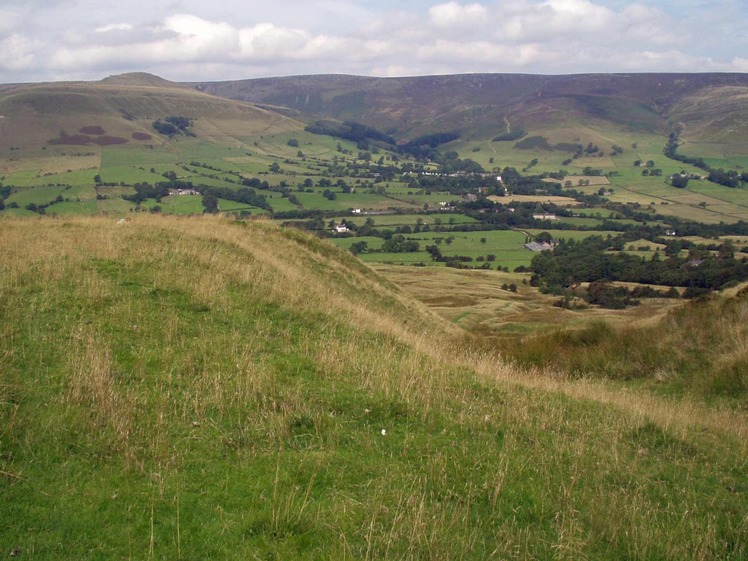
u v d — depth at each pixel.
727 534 6.14
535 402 10.12
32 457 6.18
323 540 5.31
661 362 14.80
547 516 6.15
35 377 7.91
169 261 14.85
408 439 7.56
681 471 7.81
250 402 8.13
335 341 11.71
